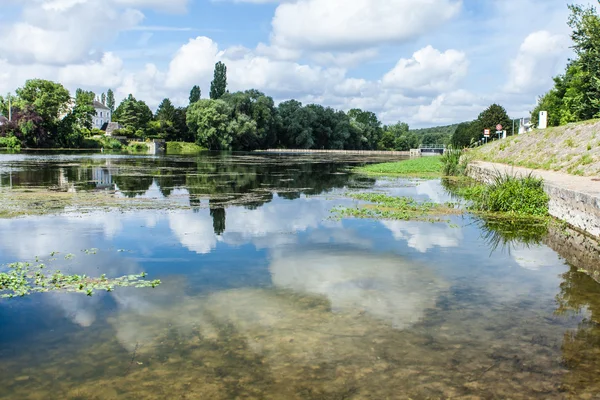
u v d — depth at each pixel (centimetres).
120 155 5591
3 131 7250
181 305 598
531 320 567
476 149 3984
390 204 1516
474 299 639
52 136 7862
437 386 409
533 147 2545
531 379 424
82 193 1688
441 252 902
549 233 1106
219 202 1516
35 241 938
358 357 462
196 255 848
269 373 429
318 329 527
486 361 458
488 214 1359
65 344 484
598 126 2022
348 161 5078
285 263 802
